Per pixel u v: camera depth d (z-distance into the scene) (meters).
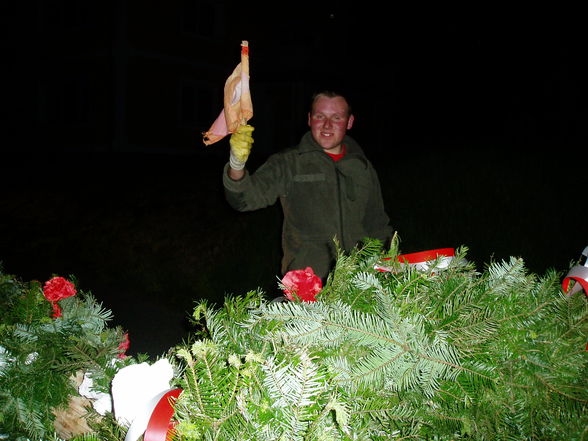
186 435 1.05
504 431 1.16
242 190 2.27
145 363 1.28
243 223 6.24
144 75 14.88
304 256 2.49
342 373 1.14
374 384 1.17
